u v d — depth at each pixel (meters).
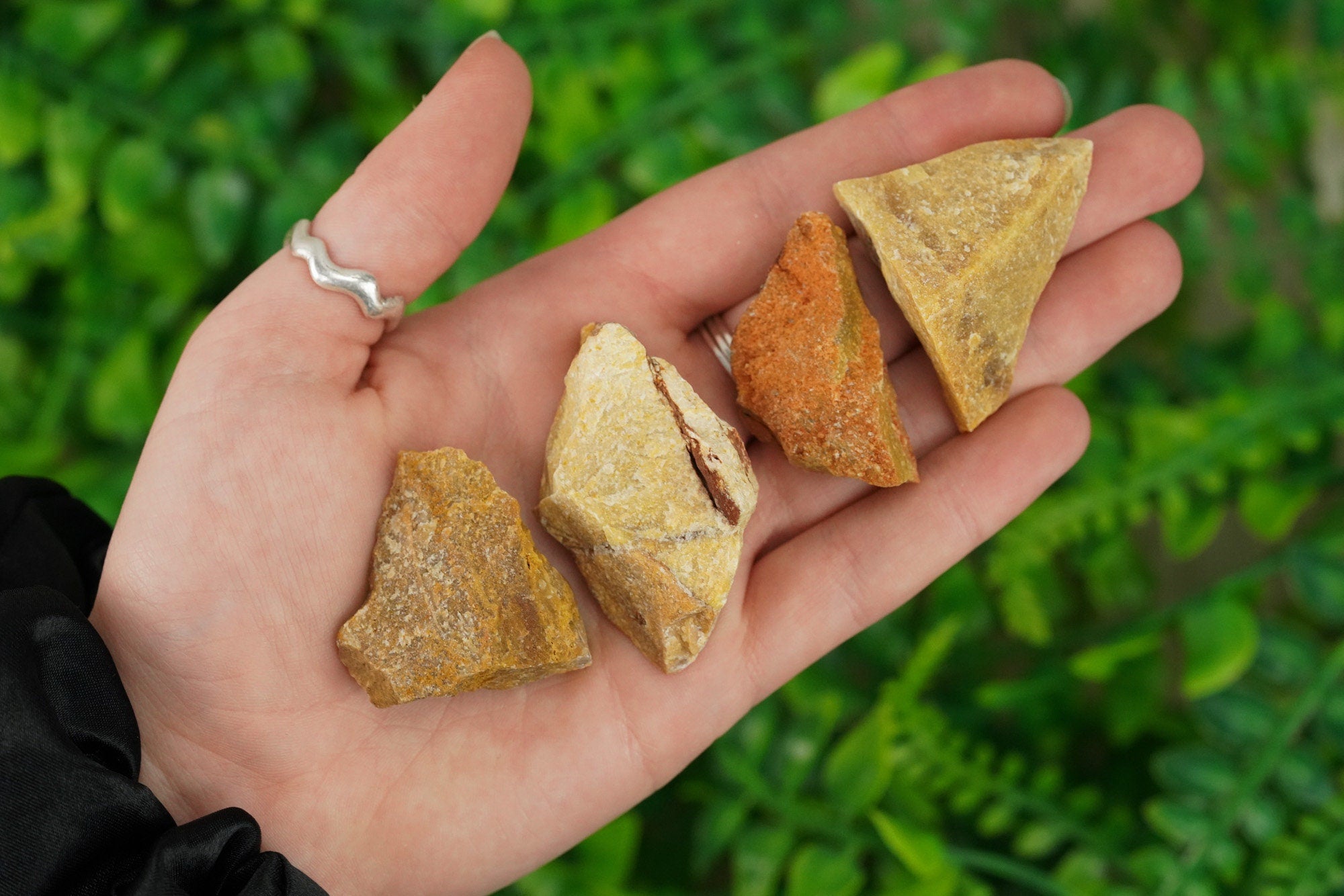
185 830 0.23
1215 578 0.36
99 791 0.23
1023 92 0.28
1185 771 0.30
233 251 0.34
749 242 0.28
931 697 0.33
